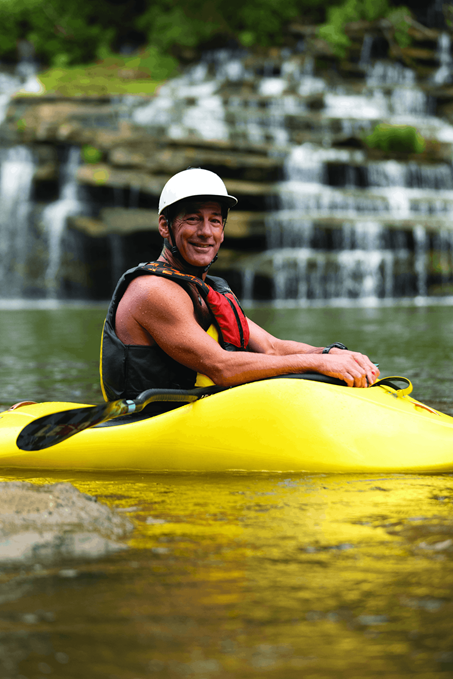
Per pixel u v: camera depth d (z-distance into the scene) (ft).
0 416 16.10
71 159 129.59
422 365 32.30
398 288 121.70
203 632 6.31
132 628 6.39
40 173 128.06
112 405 13.08
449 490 11.91
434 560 8.14
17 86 156.66
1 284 128.06
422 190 136.77
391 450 13.70
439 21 173.27
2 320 75.51
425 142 138.62
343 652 5.94
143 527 9.58
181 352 14.73
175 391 14.24
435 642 6.10
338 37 164.66
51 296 128.57
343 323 63.05
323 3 175.73
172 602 6.95
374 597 7.07
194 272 15.65
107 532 9.06
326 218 120.37
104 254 129.49
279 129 139.23
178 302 14.70
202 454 14.02
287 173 128.88
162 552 8.46
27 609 6.80
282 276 117.08
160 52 172.24
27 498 9.43
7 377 29.53
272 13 169.89
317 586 7.37
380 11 167.53
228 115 139.33
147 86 154.61
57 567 7.89
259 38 170.09
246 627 6.40
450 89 159.22
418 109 157.48
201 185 14.93
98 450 14.37
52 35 173.06
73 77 156.25
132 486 12.59
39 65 173.47
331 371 15.14
